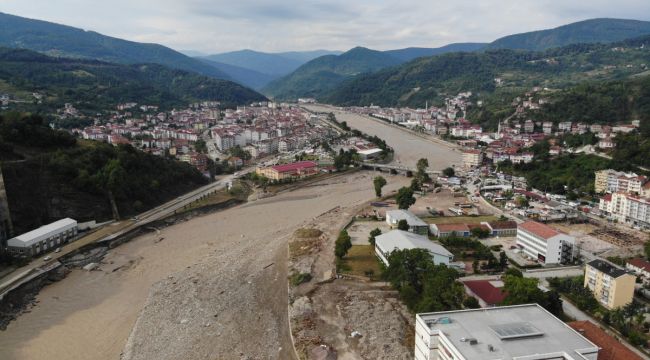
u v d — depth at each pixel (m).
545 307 119.12
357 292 146.25
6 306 142.38
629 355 94.31
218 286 155.00
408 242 164.12
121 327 132.25
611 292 131.00
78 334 129.00
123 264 178.50
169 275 166.38
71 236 195.88
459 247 181.25
